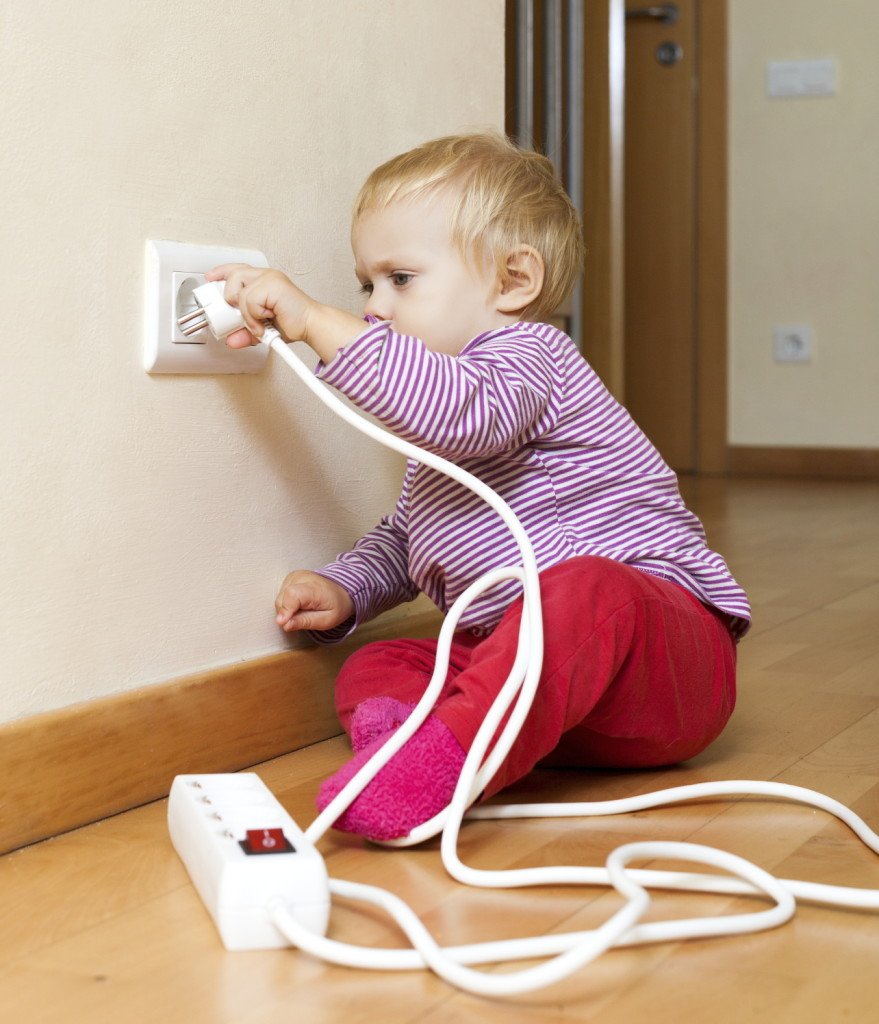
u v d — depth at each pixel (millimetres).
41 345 872
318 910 699
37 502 877
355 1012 627
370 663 1092
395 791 837
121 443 941
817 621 1758
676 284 3869
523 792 1015
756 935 713
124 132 930
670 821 926
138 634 968
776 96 3727
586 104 2635
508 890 786
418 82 1271
